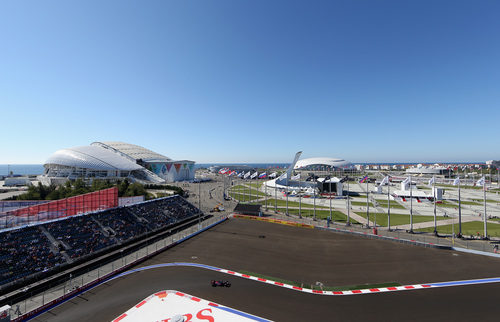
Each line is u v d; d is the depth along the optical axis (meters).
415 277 33.34
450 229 56.56
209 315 24.80
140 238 49.91
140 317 24.64
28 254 35.53
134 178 144.38
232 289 30.23
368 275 34.12
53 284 31.86
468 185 148.88
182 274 34.69
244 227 60.75
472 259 39.53
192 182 176.50
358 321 23.94
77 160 132.75
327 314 25.14
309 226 60.88
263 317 24.53
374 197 106.25
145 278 33.59
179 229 58.25
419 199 95.56
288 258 40.47
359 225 61.28
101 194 53.84
